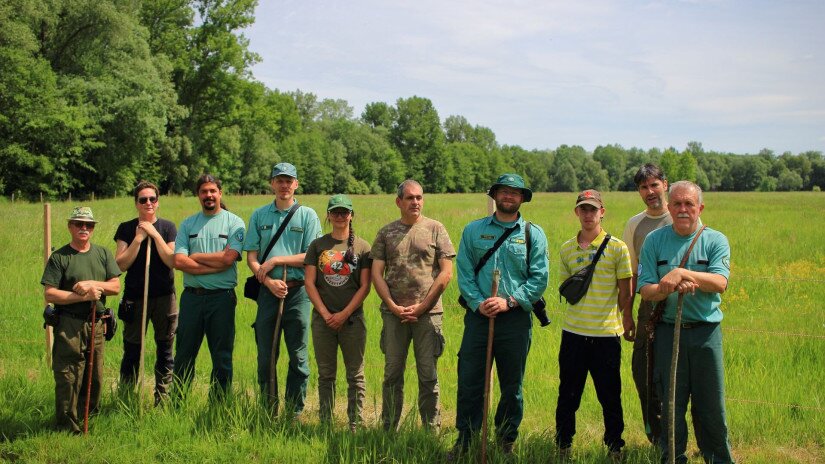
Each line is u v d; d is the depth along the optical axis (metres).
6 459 5.16
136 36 46.47
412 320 5.57
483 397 5.34
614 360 5.22
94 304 5.71
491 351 4.94
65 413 5.62
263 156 73.69
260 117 57.91
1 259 13.55
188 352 6.24
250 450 5.26
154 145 51.09
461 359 5.34
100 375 5.91
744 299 10.12
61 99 41.09
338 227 5.93
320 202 41.56
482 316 5.24
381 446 5.09
